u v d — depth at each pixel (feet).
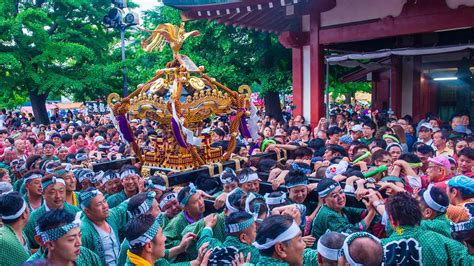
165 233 15.29
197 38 56.18
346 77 69.72
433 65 57.36
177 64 22.16
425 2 37.91
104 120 63.31
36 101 74.08
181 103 20.66
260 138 32.96
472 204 12.70
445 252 11.00
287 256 9.86
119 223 15.29
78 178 20.75
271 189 18.44
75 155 26.55
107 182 19.49
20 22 61.87
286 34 45.50
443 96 58.59
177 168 21.42
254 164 24.27
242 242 11.93
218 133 31.07
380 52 42.06
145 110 21.68
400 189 15.42
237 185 17.40
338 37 42.93
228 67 54.39
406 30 39.14
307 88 46.50
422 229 11.57
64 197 16.02
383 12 40.27
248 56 57.72
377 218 15.15
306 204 17.51
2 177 20.72
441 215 12.59
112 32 79.00
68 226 10.63
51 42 65.67
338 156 22.88
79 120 71.56
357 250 9.09
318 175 19.79
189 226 14.73
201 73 22.31
